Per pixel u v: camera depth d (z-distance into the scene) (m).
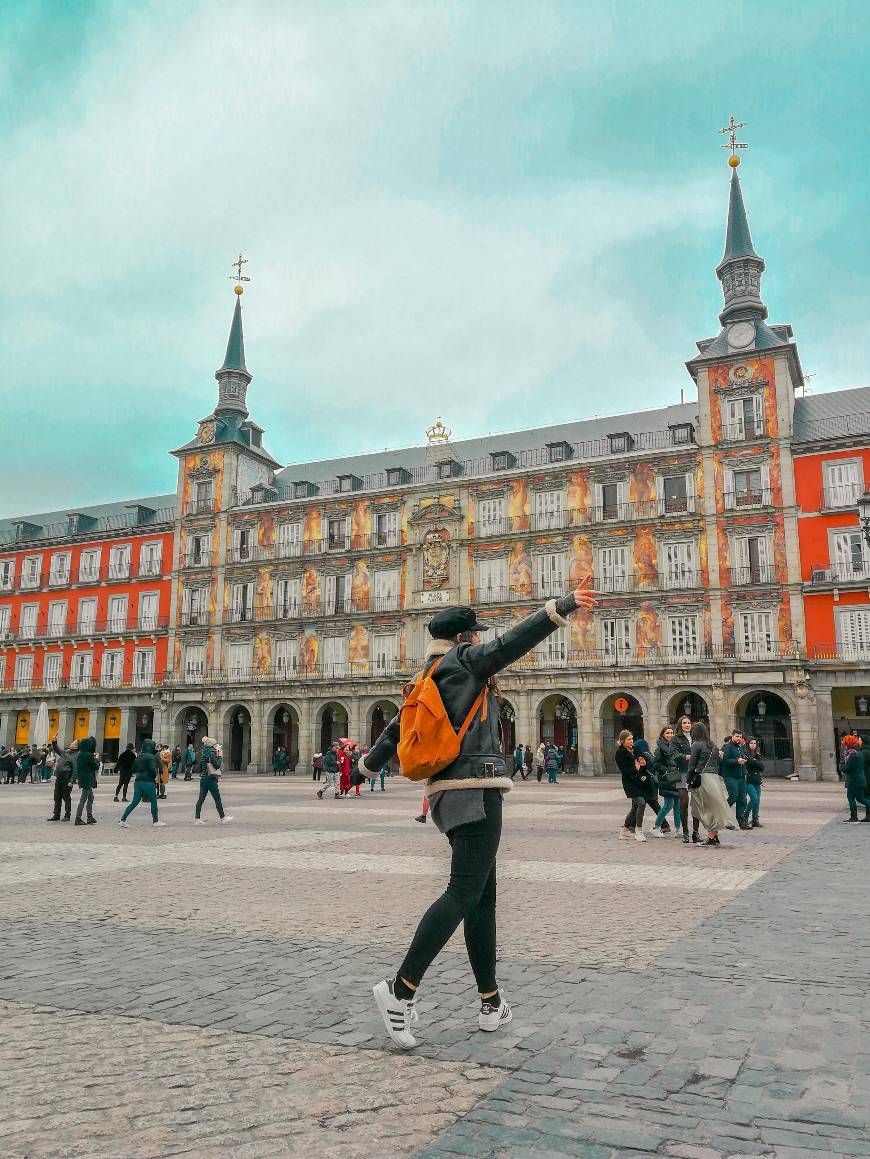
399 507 61.12
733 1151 3.76
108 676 69.62
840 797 31.45
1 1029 5.44
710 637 50.28
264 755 62.03
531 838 17.28
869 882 11.39
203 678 65.25
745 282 53.47
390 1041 5.14
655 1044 5.09
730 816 15.88
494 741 5.24
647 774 16.98
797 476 49.53
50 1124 4.05
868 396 52.56
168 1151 3.77
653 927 8.49
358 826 19.95
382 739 5.73
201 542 68.19
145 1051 5.01
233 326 73.06
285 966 6.97
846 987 6.33
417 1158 3.69
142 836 17.75
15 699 72.06
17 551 76.12
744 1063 4.79
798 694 47.00
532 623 5.04
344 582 62.34
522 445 62.19
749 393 51.38
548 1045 5.07
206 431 70.62
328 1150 3.77
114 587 70.88
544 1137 3.89
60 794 21.69
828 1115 4.12
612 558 54.06
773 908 9.52
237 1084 4.50
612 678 51.88
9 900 10.12
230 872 12.36
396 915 9.08
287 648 63.09
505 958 7.25
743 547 50.28
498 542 57.44
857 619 46.81
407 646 59.09
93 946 7.72
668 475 53.22
